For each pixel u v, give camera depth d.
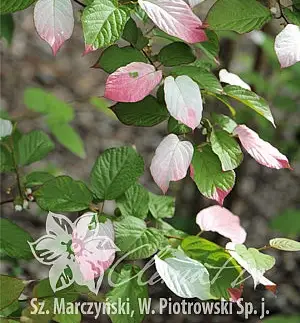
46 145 1.83
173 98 1.38
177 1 1.38
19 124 4.00
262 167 4.03
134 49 1.49
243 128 1.49
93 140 4.25
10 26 2.12
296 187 3.98
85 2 1.46
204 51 1.53
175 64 1.52
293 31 1.38
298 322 2.36
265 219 3.71
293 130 3.30
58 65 4.79
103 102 2.64
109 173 1.57
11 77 4.58
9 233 1.62
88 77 4.76
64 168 3.93
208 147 1.49
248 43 3.68
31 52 4.80
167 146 1.42
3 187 3.49
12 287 1.48
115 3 1.36
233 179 1.47
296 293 3.28
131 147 1.61
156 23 1.37
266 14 1.43
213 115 1.54
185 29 1.37
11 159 1.70
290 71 2.92
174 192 3.18
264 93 2.98
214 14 1.42
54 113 2.56
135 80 1.39
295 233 2.73
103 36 1.34
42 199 1.54
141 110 1.54
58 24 1.36
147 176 3.91
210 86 1.46
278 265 3.43
